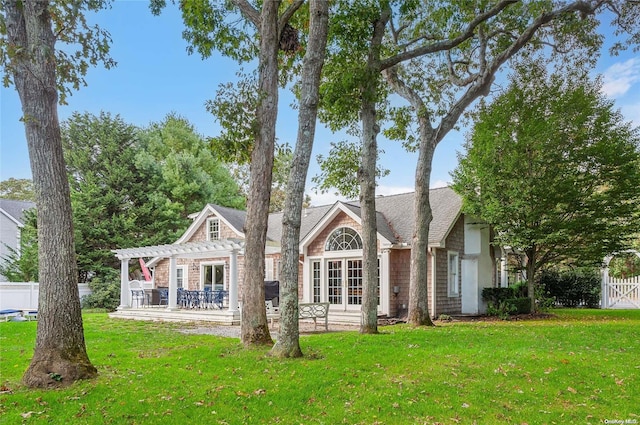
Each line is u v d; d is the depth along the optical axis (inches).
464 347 346.3
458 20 572.1
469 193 676.7
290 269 320.5
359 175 450.9
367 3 460.1
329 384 252.2
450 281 723.4
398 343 365.4
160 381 261.4
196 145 1448.1
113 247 1105.4
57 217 265.1
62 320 262.5
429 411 214.4
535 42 619.2
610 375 266.4
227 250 683.4
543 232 623.8
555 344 360.2
